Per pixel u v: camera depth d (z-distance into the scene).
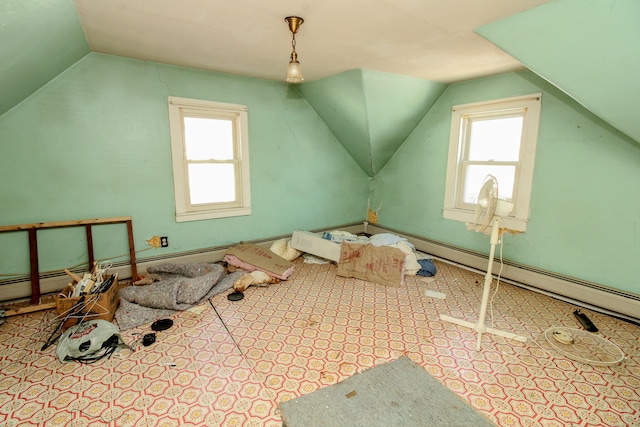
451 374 1.96
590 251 2.71
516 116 3.10
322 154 4.31
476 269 3.58
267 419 1.63
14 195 2.59
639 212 2.43
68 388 1.82
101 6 1.81
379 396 1.77
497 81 3.18
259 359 2.09
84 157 2.81
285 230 4.18
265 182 3.88
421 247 4.18
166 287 2.78
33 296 2.70
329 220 4.60
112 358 2.08
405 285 3.27
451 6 1.73
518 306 2.80
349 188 4.70
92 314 2.37
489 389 1.84
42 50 2.04
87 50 2.60
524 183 3.05
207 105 3.31
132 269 3.12
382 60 2.74
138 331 2.39
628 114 2.02
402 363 2.06
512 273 3.24
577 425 1.60
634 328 2.45
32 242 2.67
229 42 2.40
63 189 2.77
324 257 3.78
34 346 2.19
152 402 1.73
